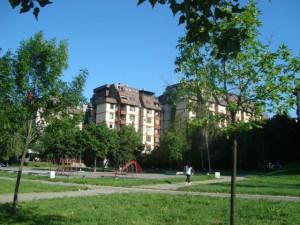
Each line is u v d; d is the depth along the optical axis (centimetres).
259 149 6906
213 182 3534
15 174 4128
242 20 904
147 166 8469
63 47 1365
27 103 1305
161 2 523
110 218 1166
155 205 1530
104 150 6488
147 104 11194
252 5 914
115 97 10756
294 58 886
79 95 1382
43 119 1363
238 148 7175
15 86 1285
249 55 913
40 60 1327
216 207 1473
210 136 7050
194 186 2784
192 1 538
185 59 970
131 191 2388
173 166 8169
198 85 964
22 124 1314
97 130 6550
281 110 904
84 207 1407
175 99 1030
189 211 1358
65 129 1371
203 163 7500
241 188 2494
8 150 6328
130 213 1282
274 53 897
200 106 987
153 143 11194
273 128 6781
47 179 3491
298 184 3031
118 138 7225
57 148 5822
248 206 1480
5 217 1161
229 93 945
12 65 1292
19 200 1662
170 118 11644
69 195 1972
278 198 1955
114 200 1686
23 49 1312
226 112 952
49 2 549
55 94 1336
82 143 6191
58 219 1135
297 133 6706
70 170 6034
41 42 1328
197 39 572
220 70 946
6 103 1266
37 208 1369
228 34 537
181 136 7344
